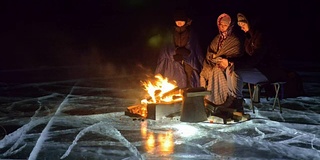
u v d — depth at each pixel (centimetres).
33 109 848
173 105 761
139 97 960
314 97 955
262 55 760
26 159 564
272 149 600
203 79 798
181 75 834
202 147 606
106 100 929
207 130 684
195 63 827
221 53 776
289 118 772
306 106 870
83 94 998
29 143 630
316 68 1379
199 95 725
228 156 571
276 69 789
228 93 770
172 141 633
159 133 672
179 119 751
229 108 757
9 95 989
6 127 720
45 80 1190
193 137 651
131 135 663
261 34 771
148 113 754
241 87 759
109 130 691
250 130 691
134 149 599
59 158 567
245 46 800
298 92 909
